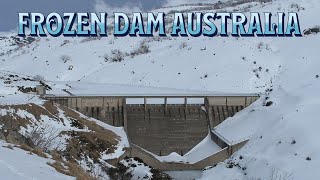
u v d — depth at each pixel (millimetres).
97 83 129625
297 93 84375
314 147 67062
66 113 78000
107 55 177750
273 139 73312
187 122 88812
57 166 27453
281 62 133375
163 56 153125
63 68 170875
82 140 70000
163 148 84875
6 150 28328
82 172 30094
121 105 88062
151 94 93062
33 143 41812
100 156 69812
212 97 91375
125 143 78000
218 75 128500
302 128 71750
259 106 88625
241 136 80125
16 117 63219
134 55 169750
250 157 72500
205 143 86000
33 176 22547
